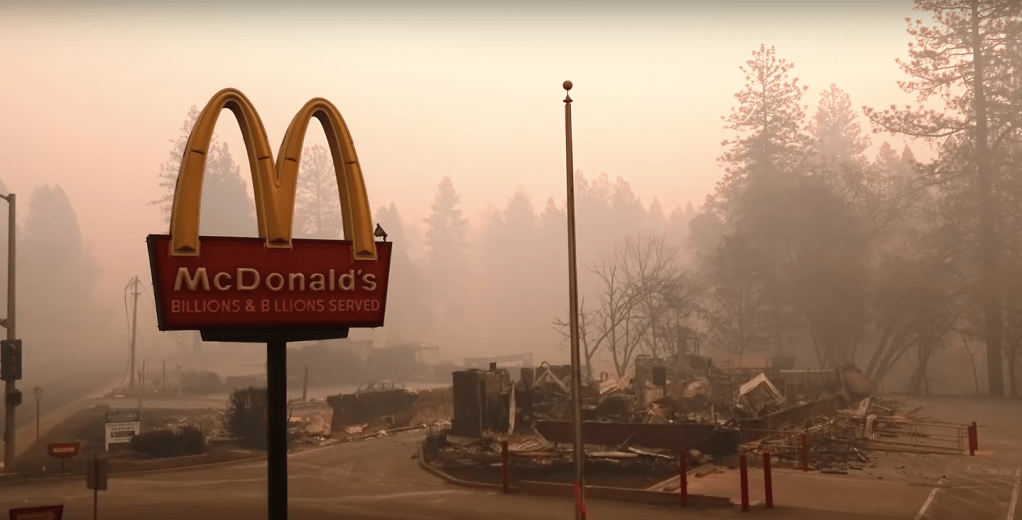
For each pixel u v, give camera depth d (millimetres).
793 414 35312
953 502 20562
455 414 35281
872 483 23453
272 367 12656
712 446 28094
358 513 20766
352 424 42719
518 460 29188
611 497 22250
